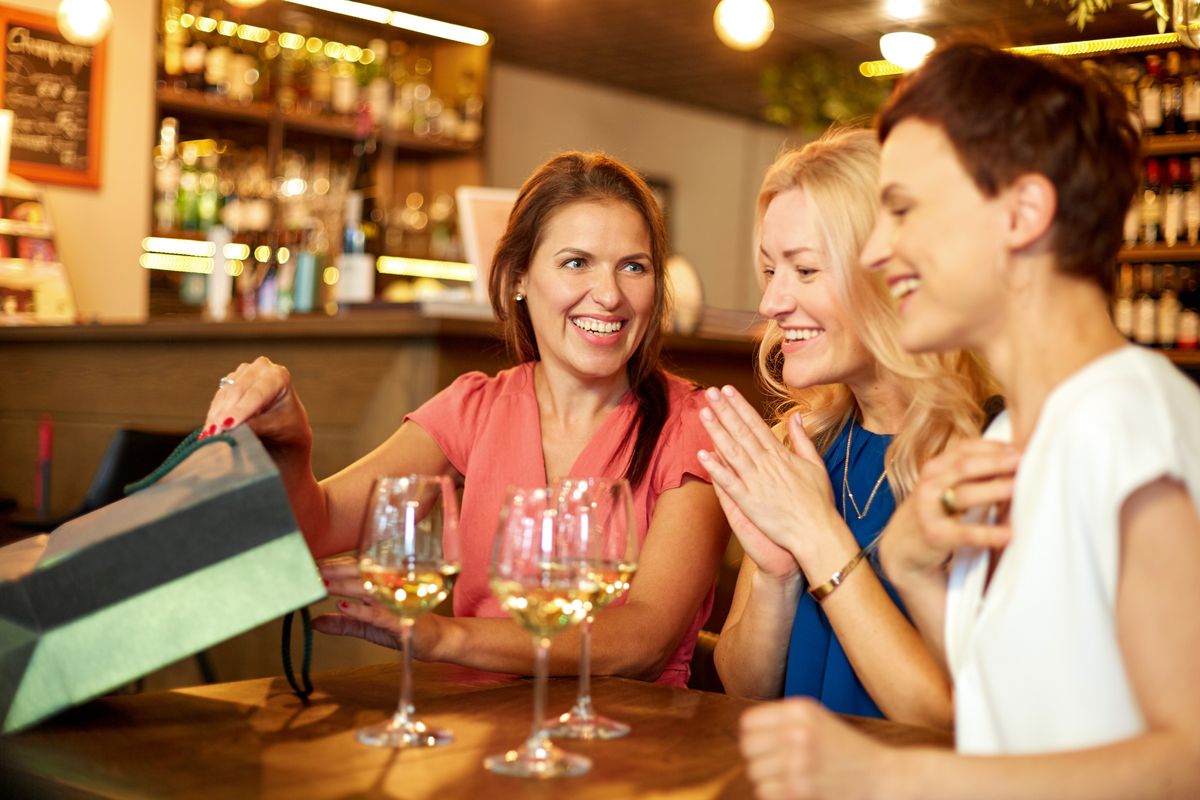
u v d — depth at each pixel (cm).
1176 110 511
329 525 186
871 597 144
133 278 561
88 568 124
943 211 104
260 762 112
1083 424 96
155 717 129
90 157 546
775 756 90
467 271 651
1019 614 98
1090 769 89
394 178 680
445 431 203
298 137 614
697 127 990
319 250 560
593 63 851
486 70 657
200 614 123
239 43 586
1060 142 101
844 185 163
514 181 867
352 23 632
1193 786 89
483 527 196
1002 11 662
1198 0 240
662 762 114
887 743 122
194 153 575
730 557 289
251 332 320
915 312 107
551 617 115
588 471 193
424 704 137
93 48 545
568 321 194
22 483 406
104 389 378
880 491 167
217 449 139
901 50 623
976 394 164
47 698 122
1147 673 91
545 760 112
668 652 177
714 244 1010
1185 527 92
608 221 194
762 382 205
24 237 496
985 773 90
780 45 783
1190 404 98
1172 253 525
